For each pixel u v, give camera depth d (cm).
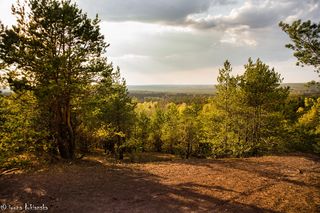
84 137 2061
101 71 1641
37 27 1522
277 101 2081
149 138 4472
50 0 1511
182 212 877
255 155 2145
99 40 1653
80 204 920
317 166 1595
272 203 980
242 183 1210
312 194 1086
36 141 1648
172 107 4128
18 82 1436
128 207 905
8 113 1537
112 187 1112
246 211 902
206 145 3966
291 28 1162
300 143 2430
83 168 1428
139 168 1480
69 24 1484
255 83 2041
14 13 1496
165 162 1695
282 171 1449
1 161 1359
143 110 4406
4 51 1409
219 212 884
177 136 4069
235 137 2203
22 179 1194
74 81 1548
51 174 1283
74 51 1555
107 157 2620
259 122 2127
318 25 1130
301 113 3344
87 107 1694
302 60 1166
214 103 2297
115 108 2488
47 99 1465
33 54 1488
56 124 1697
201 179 1263
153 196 1017
